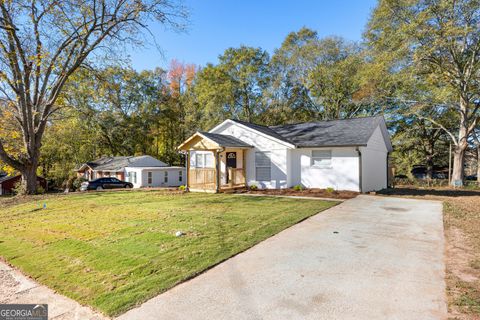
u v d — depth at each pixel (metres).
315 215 8.24
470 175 32.50
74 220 8.36
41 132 16.16
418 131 26.75
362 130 14.64
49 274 4.53
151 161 32.91
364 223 7.23
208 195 13.59
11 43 13.76
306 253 5.01
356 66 27.02
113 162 33.31
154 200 12.22
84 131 33.38
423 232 6.33
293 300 3.37
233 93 31.70
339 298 3.39
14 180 30.42
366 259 4.68
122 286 3.91
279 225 6.95
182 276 4.11
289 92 32.78
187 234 6.29
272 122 31.69
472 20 17.30
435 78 19.22
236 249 5.21
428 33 17.09
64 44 15.14
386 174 18.70
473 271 4.11
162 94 38.56
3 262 5.27
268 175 15.52
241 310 3.17
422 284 3.72
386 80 22.08
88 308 3.41
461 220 7.53
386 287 3.65
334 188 14.18
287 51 31.56
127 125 35.44
